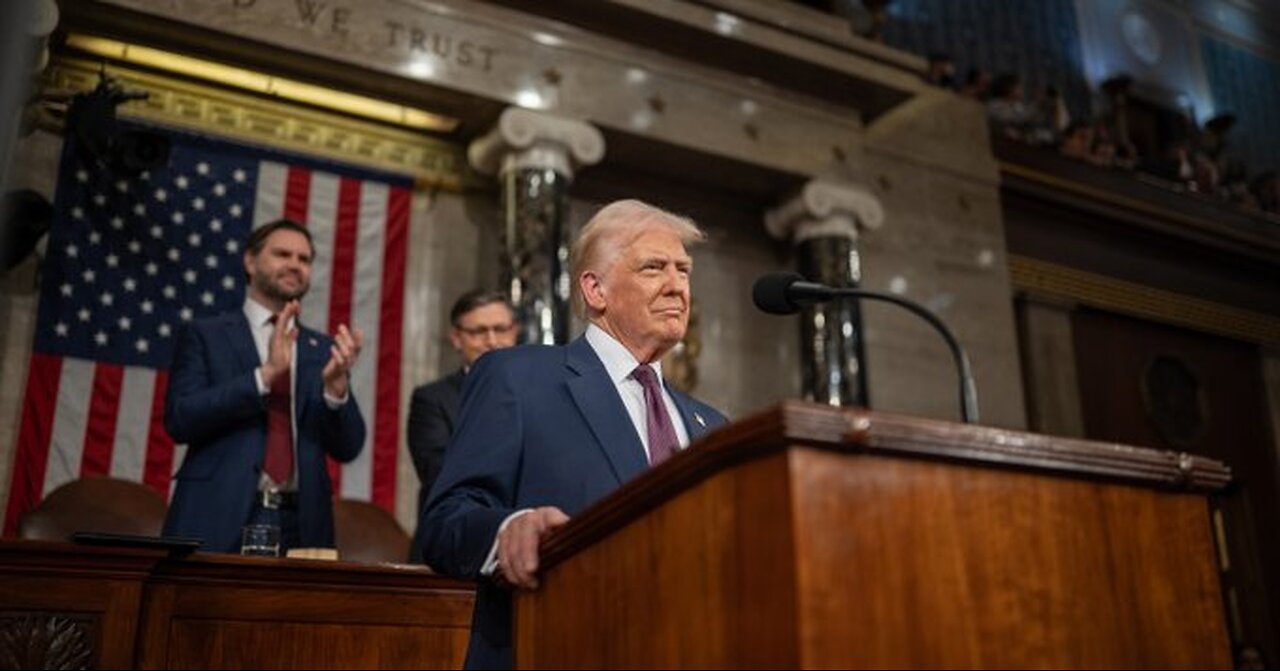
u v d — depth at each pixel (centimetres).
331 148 673
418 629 265
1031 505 136
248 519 334
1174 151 891
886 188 837
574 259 220
